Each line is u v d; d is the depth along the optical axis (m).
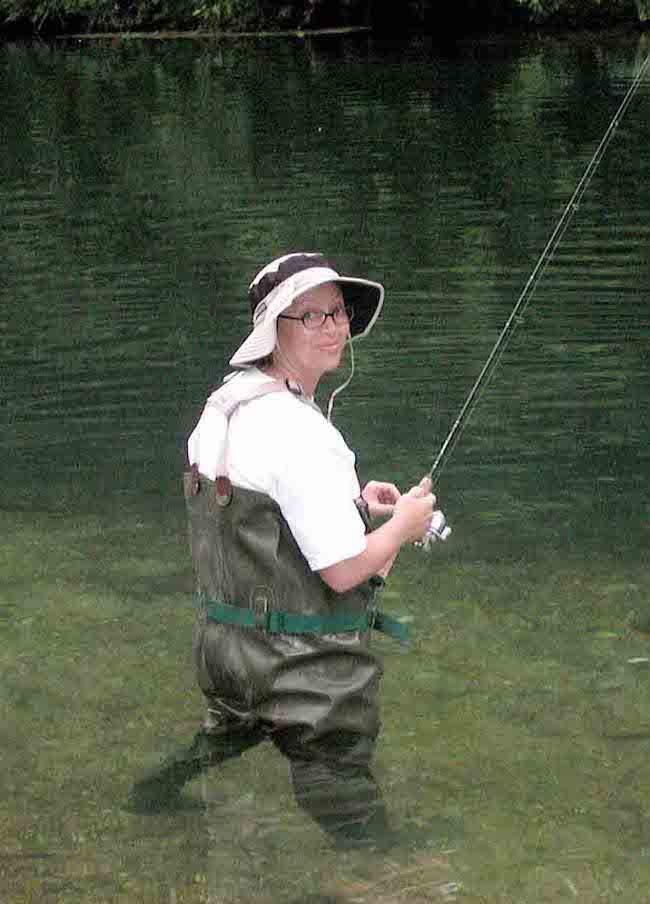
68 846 3.81
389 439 7.38
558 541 6.08
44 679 4.86
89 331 9.62
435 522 4.27
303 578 3.97
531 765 4.21
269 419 3.94
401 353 8.88
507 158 15.24
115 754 4.32
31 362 8.96
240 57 25.73
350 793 4.03
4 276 11.24
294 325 4.05
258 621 3.99
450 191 13.75
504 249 11.42
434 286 10.39
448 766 4.20
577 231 11.87
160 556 6.00
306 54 25.78
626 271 10.59
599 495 6.60
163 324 9.71
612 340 9.02
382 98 19.88
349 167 15.09
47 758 4.31
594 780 4.11
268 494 3.92
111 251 11.94
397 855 3.74
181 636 5.21
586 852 3.75
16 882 3.66
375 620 4.20
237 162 15.68
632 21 27.36
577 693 4.69
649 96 18.69
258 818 3.91
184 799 4.04
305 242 11.93
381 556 3.92
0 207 13.95
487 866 3.67
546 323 9.41
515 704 4.61
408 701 4.64
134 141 17.36
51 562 5.96
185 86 22.06
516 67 22.44
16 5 29.86
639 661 4.93
